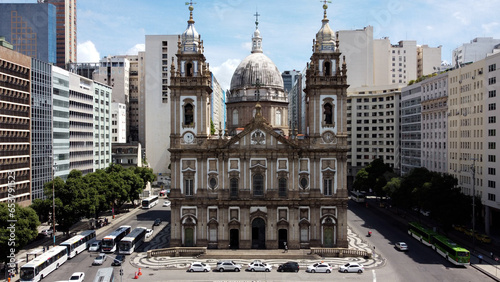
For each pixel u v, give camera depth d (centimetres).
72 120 13575
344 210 8512
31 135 11056
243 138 8531
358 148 18162
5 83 10119
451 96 12194
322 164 8581
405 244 8606
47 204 8950
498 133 9844
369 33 18300
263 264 7369
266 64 11050
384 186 12306
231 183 8581
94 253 8419
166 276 7044
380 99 17638
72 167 13538
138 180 13112
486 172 10312
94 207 9531
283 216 8519
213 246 8575
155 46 18988
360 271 7212
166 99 19088
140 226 10819
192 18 8969
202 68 8738
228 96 11288
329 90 8631
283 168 8544
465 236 9931
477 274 7106
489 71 10256
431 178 10375
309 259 7994
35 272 6619
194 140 8688
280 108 11031
